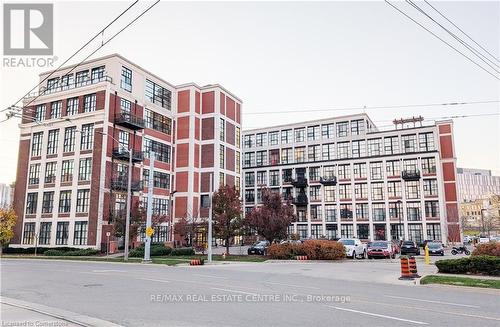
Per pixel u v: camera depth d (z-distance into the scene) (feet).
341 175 241.35
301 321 27.07
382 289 46.37
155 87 171.94
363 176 234.17
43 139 154.61
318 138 258.57
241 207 127.13
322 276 62.44
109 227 135.44
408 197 219.41
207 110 183.73
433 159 215.72
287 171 260.01
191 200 171.22
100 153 138.21
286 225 116.26
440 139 229.45
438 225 208.95
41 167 152.15
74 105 150.10
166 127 175.22
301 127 266.16
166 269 74.79
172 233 165.27
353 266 84.58
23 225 151.64
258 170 270.67
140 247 122.93
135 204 129.39
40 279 54.44
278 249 106.83
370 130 260.42
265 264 91.50
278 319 27.73
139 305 33.50
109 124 141.28
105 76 143.43
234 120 196.54
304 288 45.68
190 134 177.17
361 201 232.12
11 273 63.46
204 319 27.78
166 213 168.76
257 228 116.16
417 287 49.29
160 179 167.53
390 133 232.73
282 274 64.90
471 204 468.75
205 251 144.15
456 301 37.27
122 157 143.13
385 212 224.33
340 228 235.61
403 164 223.10
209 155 179.11
